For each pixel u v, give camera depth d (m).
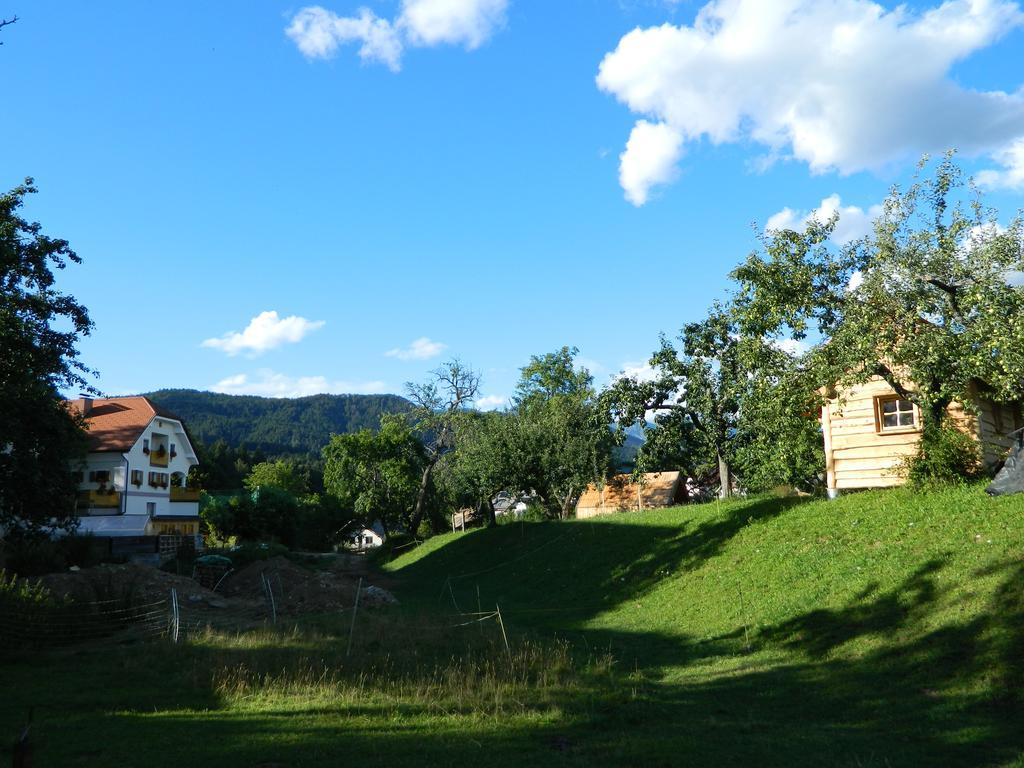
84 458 28.53
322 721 9.23
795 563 16.45
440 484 57.53
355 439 65.44
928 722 8.63
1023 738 7.75
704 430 31.06
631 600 19.72
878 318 16.20
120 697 10.84
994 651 9.97
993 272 14.90
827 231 17.73
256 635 16.86
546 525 35.94
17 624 15.78
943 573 12.85
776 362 18.12
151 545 43.03
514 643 15.33
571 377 66.88
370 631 17.55
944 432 16.97
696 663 13.16
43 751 7.77
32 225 21.91
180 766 7.22
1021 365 13.94
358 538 90.44
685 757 7.54
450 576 34.16
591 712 9.65
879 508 17.41
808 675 11.30
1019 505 14.27
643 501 50.69
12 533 25.48
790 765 7.30
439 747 7.92
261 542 55.72
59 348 22.39
